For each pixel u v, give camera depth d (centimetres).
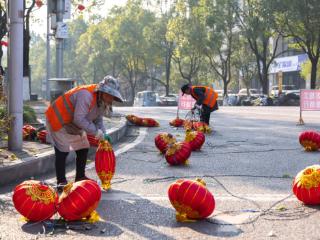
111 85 711
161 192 743
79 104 707
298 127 1803
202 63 6538
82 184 582
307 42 4600
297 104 4744
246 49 6050
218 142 1367
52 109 730
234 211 627
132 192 744
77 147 756
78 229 558
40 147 1023
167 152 989
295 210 629
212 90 1658
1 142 1071
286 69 7200
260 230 550
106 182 757
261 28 4725
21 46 960
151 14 6838
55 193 593
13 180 809
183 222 584
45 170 901
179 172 913
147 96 5662
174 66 7656
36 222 580
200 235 535
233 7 4981
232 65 6272
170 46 6569
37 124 1441
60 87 1349
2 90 965
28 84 2877
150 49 6756
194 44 5650
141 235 538
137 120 1855
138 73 7569
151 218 602
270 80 7838
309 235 531
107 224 579
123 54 7031
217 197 703
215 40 5456
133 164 1005
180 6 5669
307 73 5638
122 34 6838
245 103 5106
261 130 1703
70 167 965
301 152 1168
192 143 1188
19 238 528
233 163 1016
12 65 959
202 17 5181
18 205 576
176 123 1836
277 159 1067
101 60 7819
